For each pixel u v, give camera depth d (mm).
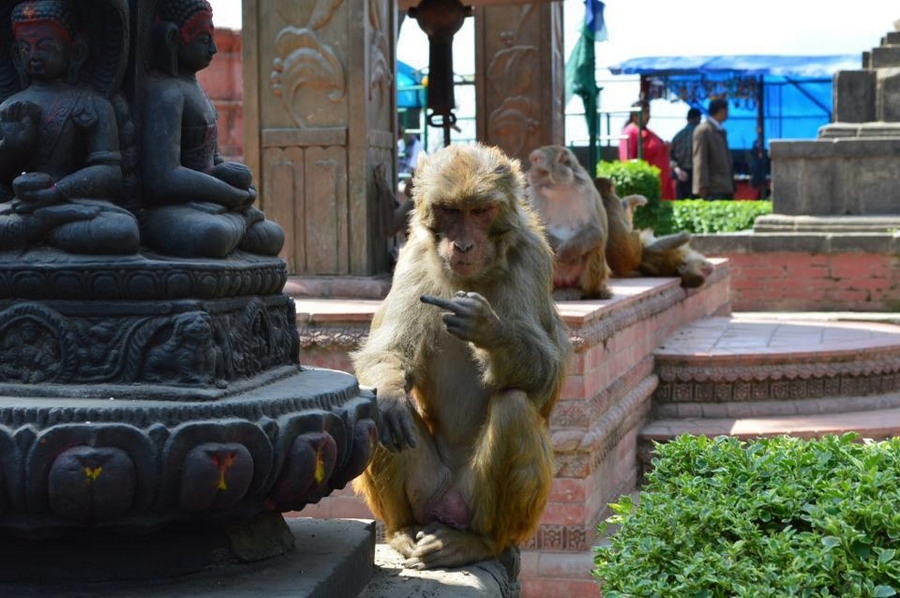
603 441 7668
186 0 3898
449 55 11305
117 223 3480
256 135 8812
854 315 15328
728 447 4922
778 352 9906
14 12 3645
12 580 3545
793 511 4270
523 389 4375
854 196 16672
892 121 17062
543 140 12602
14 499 3227
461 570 4434
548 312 4543
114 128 3684
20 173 3691
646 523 4363
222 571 3711
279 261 4020
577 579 7000
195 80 4023
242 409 3395
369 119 8719
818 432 9102
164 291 3455
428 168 4340
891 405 10242
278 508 3631
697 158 22219
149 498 3266
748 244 16234
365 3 8586
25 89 3744
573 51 13688
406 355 4574
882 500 4160
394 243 9367
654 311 10070
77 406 3264
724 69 24703
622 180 17750
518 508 4414
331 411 3646
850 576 3855
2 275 3477
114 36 3707
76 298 3471
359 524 4461
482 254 4254
